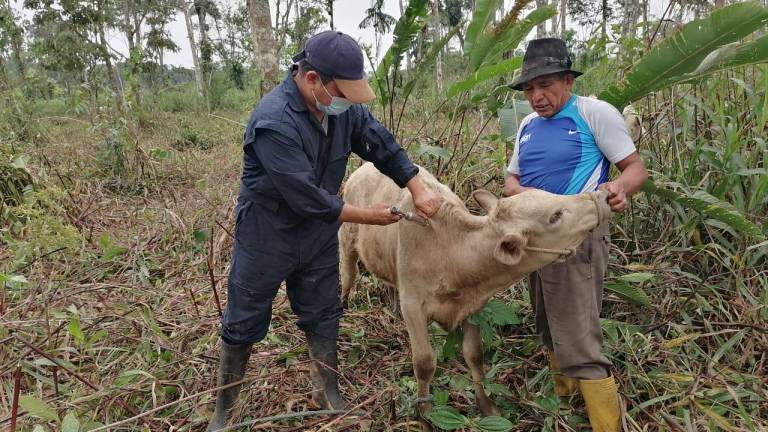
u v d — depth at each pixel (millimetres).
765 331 3076
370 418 2951
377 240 3334
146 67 19453
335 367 3164
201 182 6148
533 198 2508
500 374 3426
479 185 5008
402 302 3021
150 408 3117
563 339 2758
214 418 2998
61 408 2865
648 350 3244
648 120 4254
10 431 2443
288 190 2492
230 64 26312
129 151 8039
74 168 7812
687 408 2963
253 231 2734
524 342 3615
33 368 3266
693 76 3027
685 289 3600
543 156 2781
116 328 3740
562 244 2477
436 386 3371
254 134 2467
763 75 3814
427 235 2867
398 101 7336
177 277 4723
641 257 3941
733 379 2996
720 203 3066
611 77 4938
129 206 6801
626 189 2537
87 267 4707
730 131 3545
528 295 3838
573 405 3166
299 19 16562
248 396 3129
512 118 4051
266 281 2797
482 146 5809
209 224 5680
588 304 2725
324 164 2732
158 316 3996
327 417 3012
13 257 4547
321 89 2420
